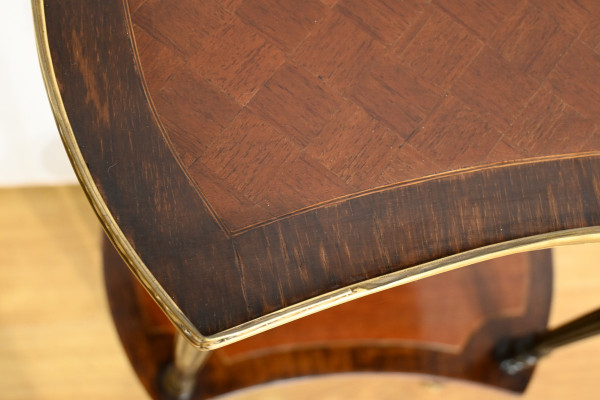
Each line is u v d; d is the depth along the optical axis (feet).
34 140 2.94
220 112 1.65
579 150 1.72
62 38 1.62
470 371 2.79
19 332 3.39
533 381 3.56
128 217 1.55
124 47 1.65
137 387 3.42
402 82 1.72
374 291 1.57
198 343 1.50
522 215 1.66
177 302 1.51
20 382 3.35
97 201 1.54
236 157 1.63
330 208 1.63
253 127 1.66
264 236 1.59
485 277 2.64
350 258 1.60
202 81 1.66
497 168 1.69
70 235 3.51
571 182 1.70
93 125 1.59
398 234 1.62
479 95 1.73
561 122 1.73
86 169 1.55
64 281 3.46
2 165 3.15
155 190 1.58
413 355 2.75
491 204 1.66
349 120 1.69
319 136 1.67
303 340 2.62
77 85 1.60
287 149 1.65
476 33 1.76
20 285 3.43
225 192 1.61
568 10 1.80
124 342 2.75
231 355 2.71
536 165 1.70
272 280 1.56
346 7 1.75
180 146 1.62
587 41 1.79
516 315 2.74
